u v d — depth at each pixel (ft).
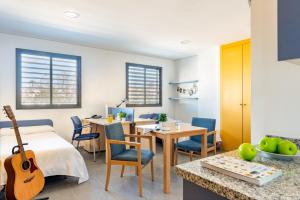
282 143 3.43
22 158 6.58
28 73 13.08
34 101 13.30
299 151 3.68
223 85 14.48
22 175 6.45
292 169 2.99
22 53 12.81
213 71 15.51
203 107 16.39
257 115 4.73
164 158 8.15
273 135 4.47
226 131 14.34
